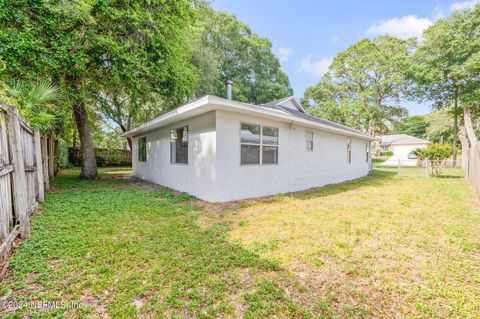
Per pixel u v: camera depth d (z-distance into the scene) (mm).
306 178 8250
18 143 3018
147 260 2613
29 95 4043
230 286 2193
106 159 17094
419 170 15750
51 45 5152
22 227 3023
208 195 5750
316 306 1947
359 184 9281
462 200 5949
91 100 8367
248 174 6234
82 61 5723
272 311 1876
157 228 3633
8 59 4383
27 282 2127
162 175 8508
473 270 2510
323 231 3637
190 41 10383
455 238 3387
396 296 2092
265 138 6691
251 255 2809
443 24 14914
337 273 2457
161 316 1787
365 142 13164
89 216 4121
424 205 5406
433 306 1961
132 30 6609
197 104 5117
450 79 15859
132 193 6531
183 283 2209
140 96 8391
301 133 8016
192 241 3172
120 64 6430
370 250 2992
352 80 22812
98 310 1828
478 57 12977
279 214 4602
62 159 13234
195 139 6355
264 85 22844
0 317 1698
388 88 21094
